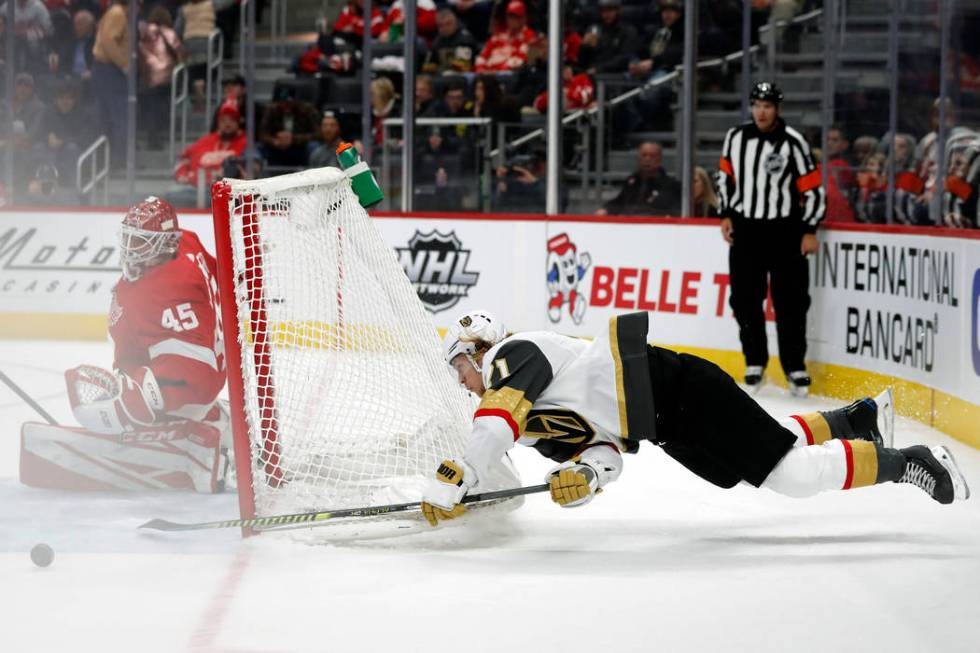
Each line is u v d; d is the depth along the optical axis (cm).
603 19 2531
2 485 1000
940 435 1267
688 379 804
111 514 902
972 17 1762
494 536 854
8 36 2414
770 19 2516
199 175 2544
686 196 1900
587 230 1877
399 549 812
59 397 1477
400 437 875
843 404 1514
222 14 2686
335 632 629
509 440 766
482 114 2473
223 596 693
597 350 802
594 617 658
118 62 2553
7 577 732
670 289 1798
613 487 1034
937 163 1772
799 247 1576
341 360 893
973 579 736
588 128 2519
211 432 976
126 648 604
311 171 911
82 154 2573
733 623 649
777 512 935
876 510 939
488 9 2584
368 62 2341
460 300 1977
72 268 2094
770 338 1712
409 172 2139
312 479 873
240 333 827
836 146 2097
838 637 627
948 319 1259
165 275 949
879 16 2291
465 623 646
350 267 915
